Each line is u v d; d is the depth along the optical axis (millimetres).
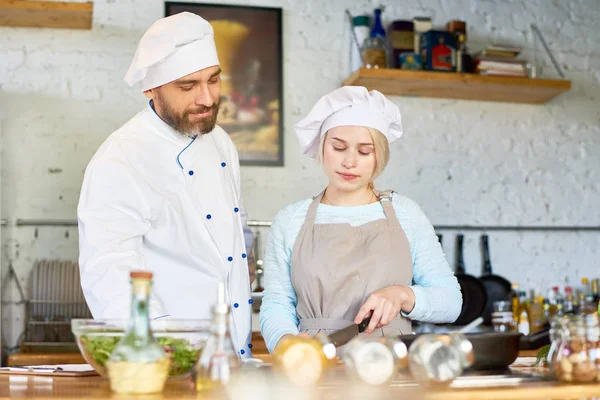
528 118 5152
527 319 4562
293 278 2232
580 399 1424
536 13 5238
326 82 4887
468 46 5121
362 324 1978
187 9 4738
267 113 4781
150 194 2346
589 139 5223
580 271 5102
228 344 1364
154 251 2398
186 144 2484
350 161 2178
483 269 4961
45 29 4605
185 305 2402
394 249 2195
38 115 4562
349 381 1460
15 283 4469
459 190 4992
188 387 1464
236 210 2564
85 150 4578
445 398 1309
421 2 5074
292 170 4793
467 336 1634
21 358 4039
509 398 1334
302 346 1388
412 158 4957
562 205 5129
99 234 2188
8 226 4477
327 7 4941
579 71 5242
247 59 4789
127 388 1350
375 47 4695
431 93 4934
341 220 2246
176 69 2344
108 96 4613
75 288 4469
